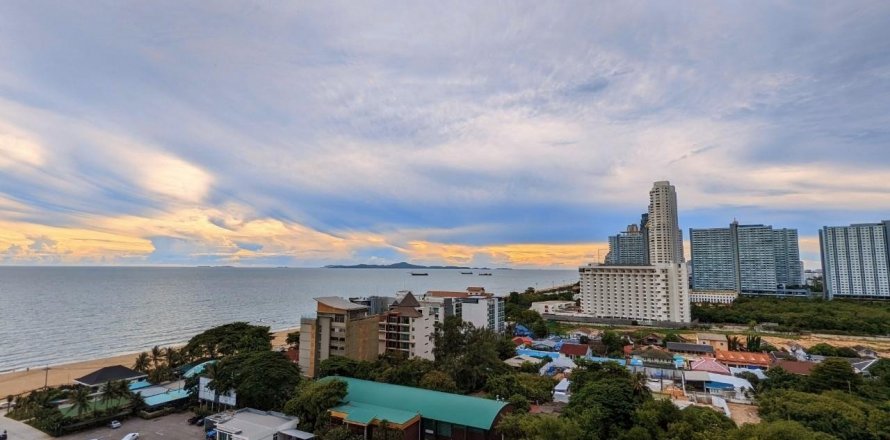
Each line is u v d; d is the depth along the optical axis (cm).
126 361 12938
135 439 6203
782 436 4788
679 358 11700
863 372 10612
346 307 9956
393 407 6644
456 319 10662
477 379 8956
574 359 11575
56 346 14725
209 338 11300
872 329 17075
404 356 10400
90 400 7262
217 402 7388
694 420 5466
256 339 11219
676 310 19900
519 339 14575
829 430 6059
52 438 6419
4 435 6519
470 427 6134
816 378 8569
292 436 6041
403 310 11788
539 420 5331
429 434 6388
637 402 5997
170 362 10344
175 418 7256
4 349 14162
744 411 8031
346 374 8669
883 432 5803
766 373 10169
